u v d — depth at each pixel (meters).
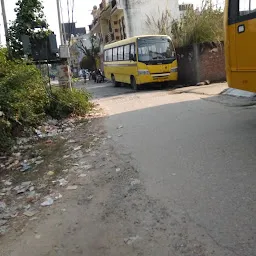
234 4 6.12
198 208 3.72
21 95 8.66
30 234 3.76
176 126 7.69
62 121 10.23
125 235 3.45
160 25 21.33
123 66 20.16
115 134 7.75
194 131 7.00
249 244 3.00
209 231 3.27
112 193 4.50
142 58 17.48
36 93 9.56
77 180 5.18
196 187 4.25
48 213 4.21
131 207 4.02
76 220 3.92
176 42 18.64
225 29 6.49
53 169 5.88
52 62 11.89
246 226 3.26
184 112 9.28
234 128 6.79
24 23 11.11
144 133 7.45
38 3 11.21
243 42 5.95
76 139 7.86
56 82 13.00
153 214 3.77
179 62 18.44
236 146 5.61
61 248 3.40
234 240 3.08
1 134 7.35
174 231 3.37
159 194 4.22
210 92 12.72
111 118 9.99
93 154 6.39
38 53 11.09
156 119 8.85
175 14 29.36
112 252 3.20
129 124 8.69
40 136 8.48
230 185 4.16
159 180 4.65
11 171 6.13
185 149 5.85
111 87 23.58
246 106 8.91
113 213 3.95
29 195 4.87
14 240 3.68
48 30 11.24
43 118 9.84
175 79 17.95
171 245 3.16
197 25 17.47
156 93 15.55
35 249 3.44
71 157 6.42
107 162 5.79
